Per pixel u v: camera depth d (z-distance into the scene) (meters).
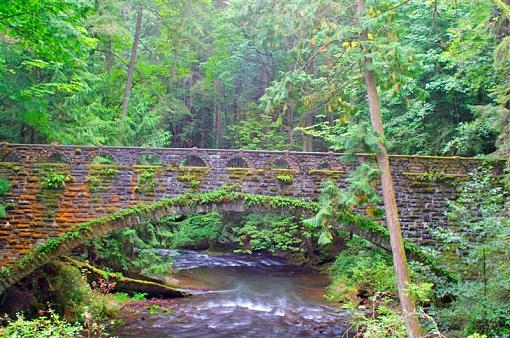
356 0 8.56
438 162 12.33
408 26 18.38
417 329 7.23
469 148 16.28
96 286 13.52
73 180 11.46
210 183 11.75
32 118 13.28
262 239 20.45
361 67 8.25
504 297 7.79
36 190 11.33
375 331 7.29
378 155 8.31
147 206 11.41
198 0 21.27
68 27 8.89
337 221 11.55
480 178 10.24
